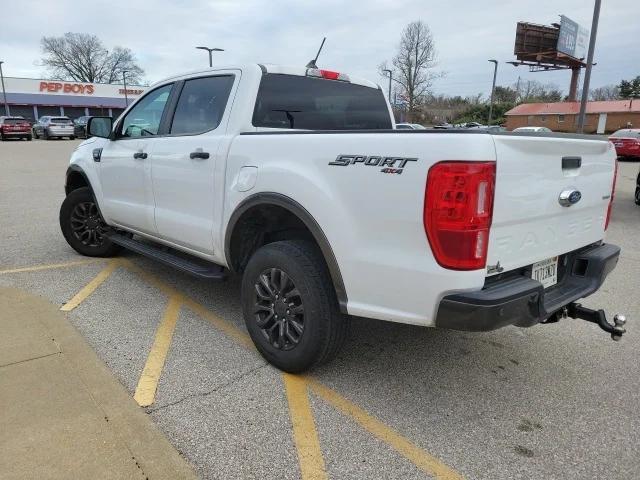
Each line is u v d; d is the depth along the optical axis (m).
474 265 2.41
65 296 4.48
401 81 59.28
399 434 2.69
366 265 2.68
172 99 4.22
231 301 4.50
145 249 4.56
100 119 4.83
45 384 2.94
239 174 3.34
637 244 7.25
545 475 2.41
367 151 2.64
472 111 65.00
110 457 2.36
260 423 2.74
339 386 3.14
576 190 2.98
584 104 17.00
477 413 2.89
